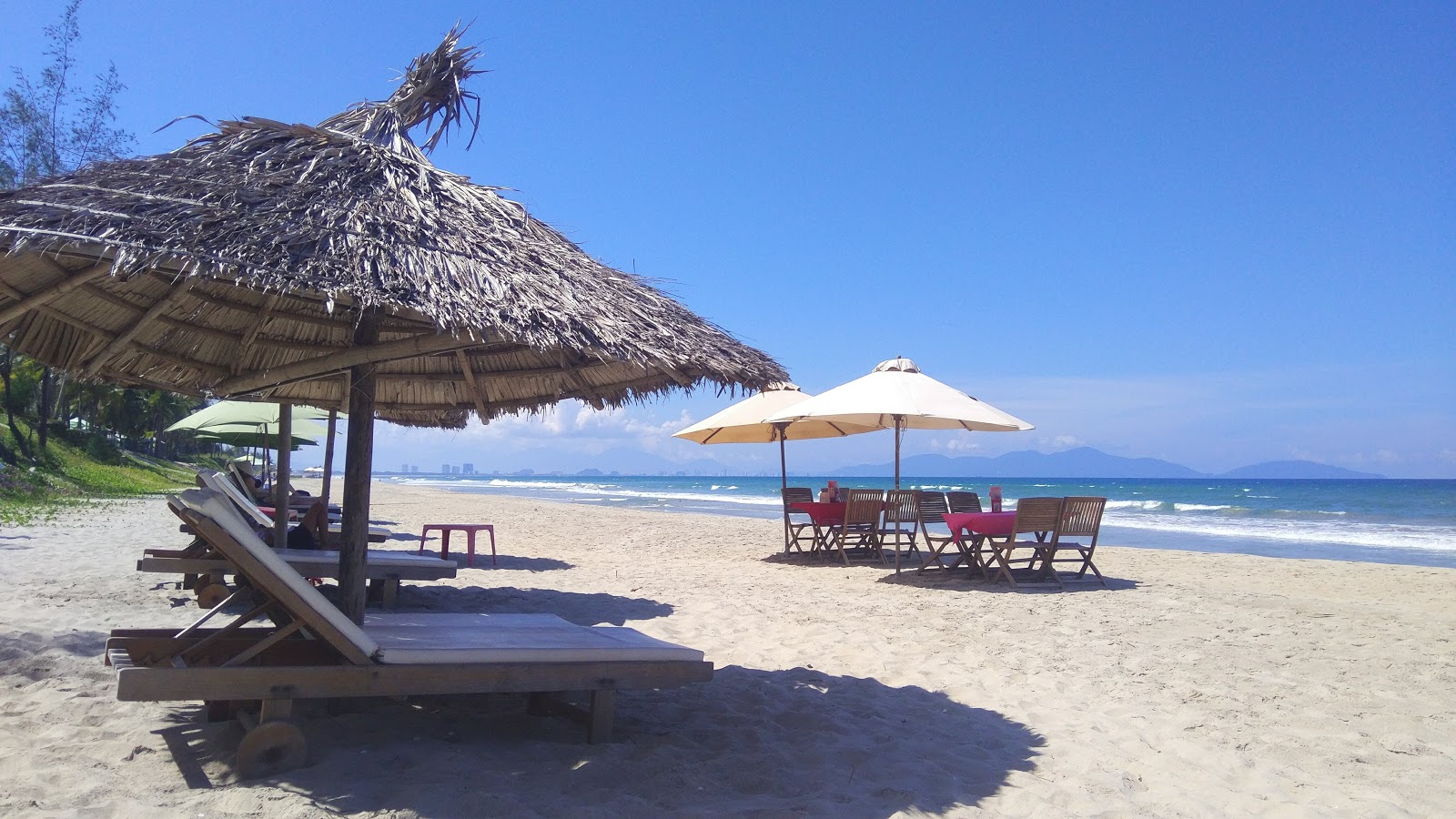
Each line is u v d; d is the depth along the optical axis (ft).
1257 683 17.33
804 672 17.60
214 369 16.96
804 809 10.12
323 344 17.53
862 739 13.14
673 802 10.19
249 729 10.42
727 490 250.37
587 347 10.96
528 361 17.95
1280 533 79.97
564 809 9.65
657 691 15.71
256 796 9.54
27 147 75.46
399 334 17.49
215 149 12.62
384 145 14.11
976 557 33.47
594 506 120.78
